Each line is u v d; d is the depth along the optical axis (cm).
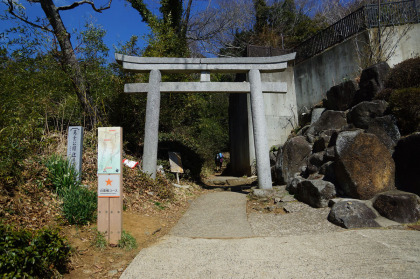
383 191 580
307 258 372
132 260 386
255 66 877
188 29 2136
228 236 493
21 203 431
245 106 1312
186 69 859
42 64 751
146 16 1362
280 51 1404
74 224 439
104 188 433
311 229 510
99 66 870
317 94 1295
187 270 351
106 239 423
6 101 577
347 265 345
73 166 554
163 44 1060
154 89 837
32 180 499
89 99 881
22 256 282
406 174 600
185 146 1091
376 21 1102
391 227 480
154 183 731
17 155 502
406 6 1123
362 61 1084
